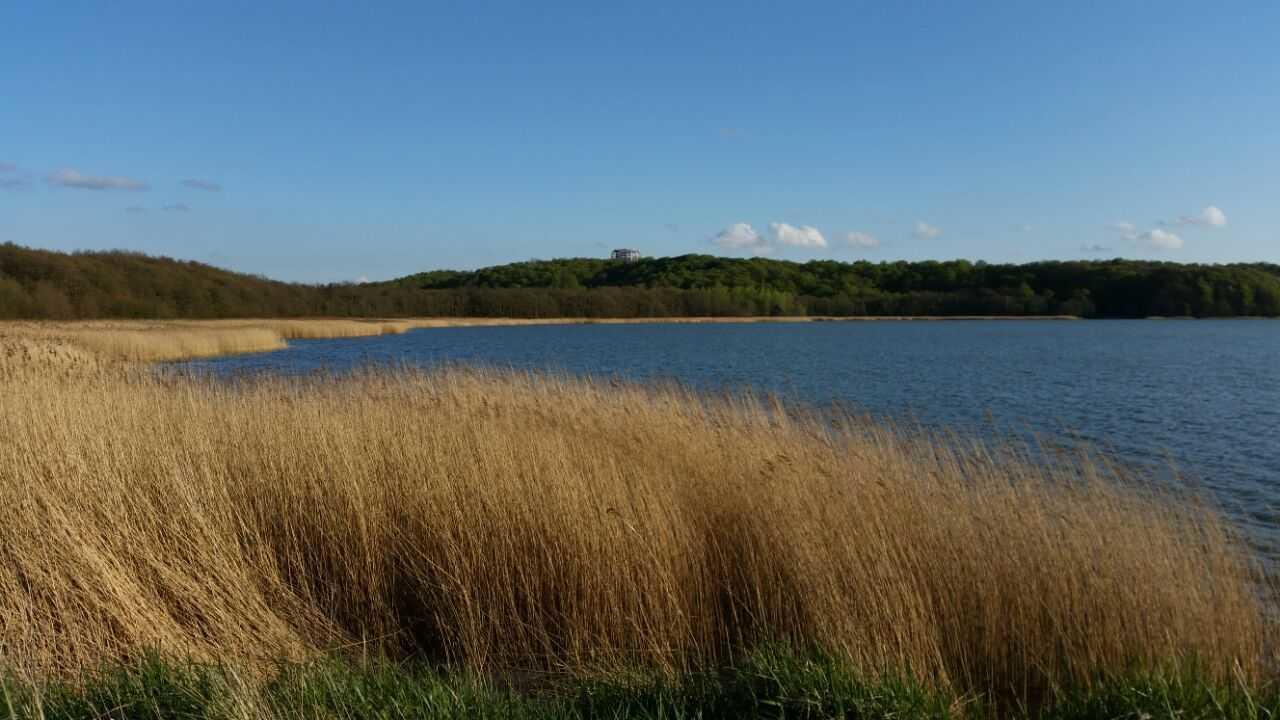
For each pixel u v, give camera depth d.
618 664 5.25
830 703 4.12
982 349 52.34
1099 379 30.02
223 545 5.70
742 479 6.75
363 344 51.44
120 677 4.25
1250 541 8.27
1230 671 4.71
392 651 5.70
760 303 131.50
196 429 7.25
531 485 6.21
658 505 6.11
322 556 6.24
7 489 5.57
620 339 67.31
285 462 6.66
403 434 7.17
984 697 5.18
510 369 13.55
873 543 5.61
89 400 7.84
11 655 4.31
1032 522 5.94
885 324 119.19
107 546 5.41
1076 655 5.16
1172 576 5.40
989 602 5.48
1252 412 20.89
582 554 5.78
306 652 5.12
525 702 4.54
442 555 6.09
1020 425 18.16
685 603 5.82
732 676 4.84
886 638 5.02
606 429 8.62
